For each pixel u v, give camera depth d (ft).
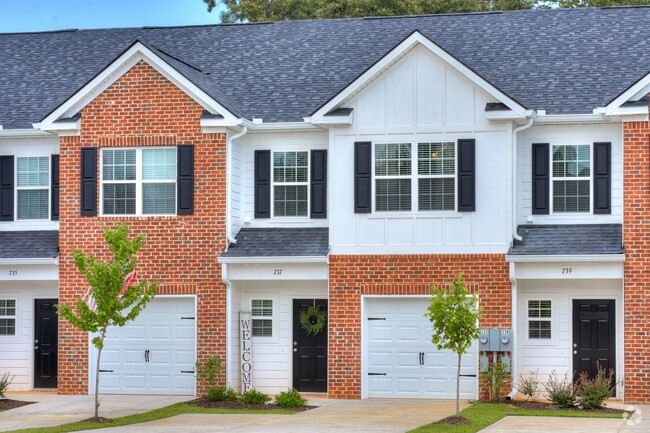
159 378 94.73
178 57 108.88
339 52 105.70
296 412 80.89
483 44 102.73
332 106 90.22
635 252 85.51
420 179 89.86
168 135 93.86
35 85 107.55
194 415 79.36
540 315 90.22
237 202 95.45
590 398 80.28
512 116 87.35
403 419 75.66
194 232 93.40
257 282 95.50
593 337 89.15
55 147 99.66
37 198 100.01
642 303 85.20
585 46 99.91
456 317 73.87
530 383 86.17
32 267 96.78
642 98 86.12
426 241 89.51
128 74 94.73
